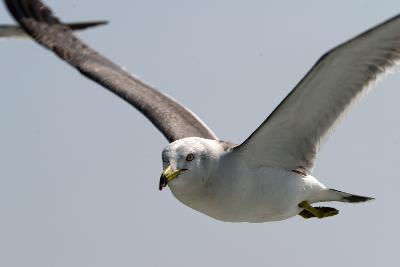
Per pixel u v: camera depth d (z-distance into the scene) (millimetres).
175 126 14648
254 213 12984
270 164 12906
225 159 12336
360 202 13719
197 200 12383
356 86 12266
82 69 16109
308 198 13562
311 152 13016
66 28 16859
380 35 11391
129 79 15891
